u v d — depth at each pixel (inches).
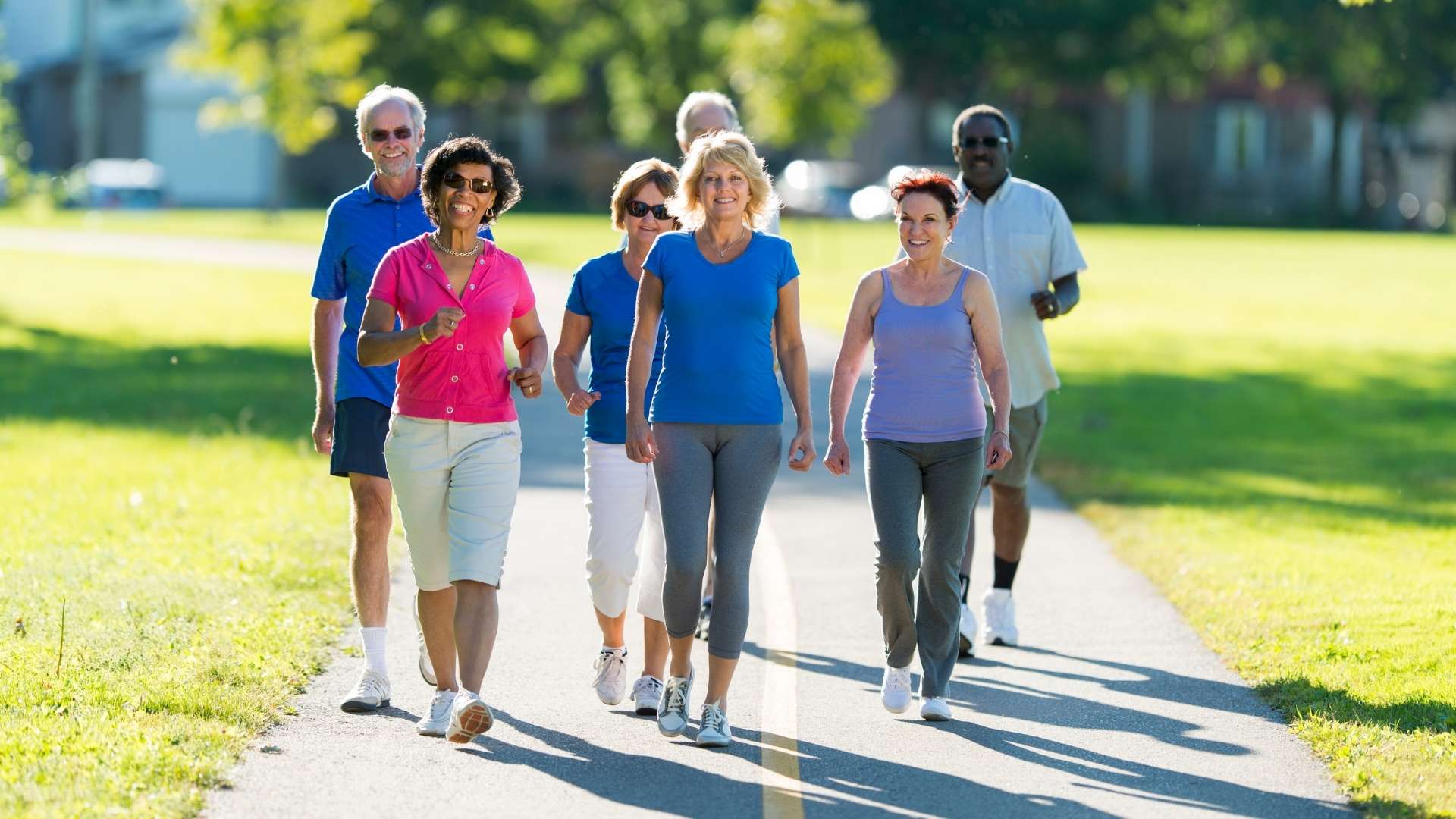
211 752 830.5
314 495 1555.1
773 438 879.7
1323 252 6407.5
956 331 918.4
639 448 871.1
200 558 1272.1
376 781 811.4
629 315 932.6
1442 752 851.4
